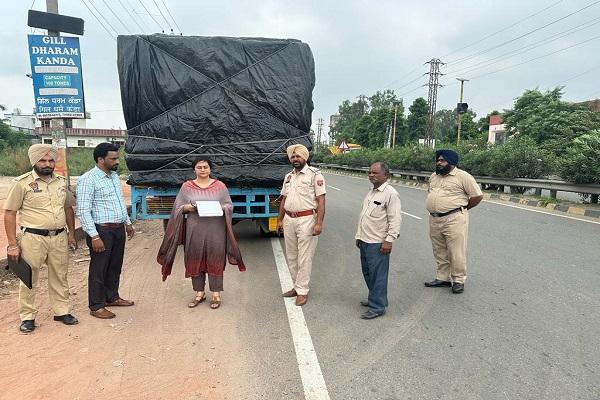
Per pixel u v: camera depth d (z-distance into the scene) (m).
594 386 3.40
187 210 5.09
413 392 3.35
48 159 4.28
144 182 7.09
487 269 6.52
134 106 7.23
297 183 5.24
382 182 4.80
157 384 3.46
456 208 5.48
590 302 5.12
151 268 6.79
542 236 8.78
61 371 3.65
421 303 5.21
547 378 3.52
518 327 4.47
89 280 4.77
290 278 6.21
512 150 16.48
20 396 3.29
